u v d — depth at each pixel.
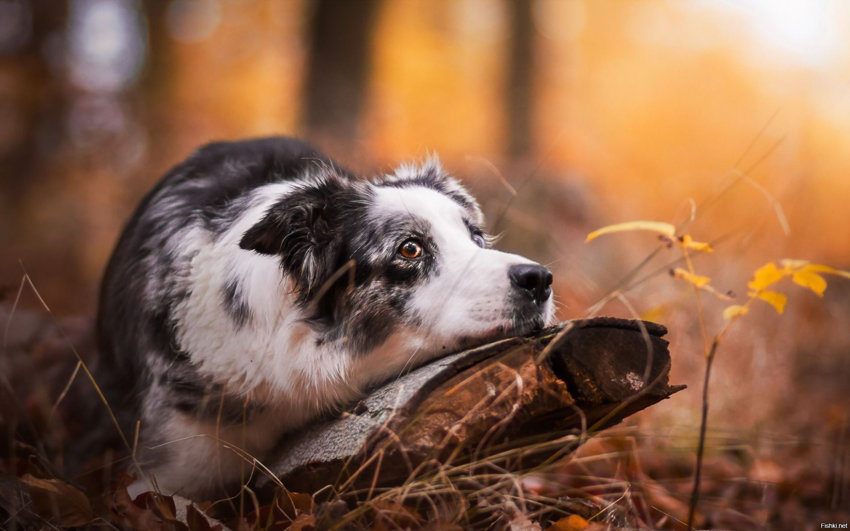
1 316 4.55
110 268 3.87
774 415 4.62
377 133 11.53
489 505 2.70
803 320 6.11
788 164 7.12
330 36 11.56
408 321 3.01
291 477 2.85
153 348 3.27
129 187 12.73
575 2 21.33
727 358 4.96
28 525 2.78
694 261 6.00
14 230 13.43
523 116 12.91
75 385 4.14
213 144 3.99
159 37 17.17
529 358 2.51
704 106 19.56
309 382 3.03
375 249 3.04
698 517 3.32
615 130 20.02
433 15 19.62
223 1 18.70
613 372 2.55
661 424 4.19
